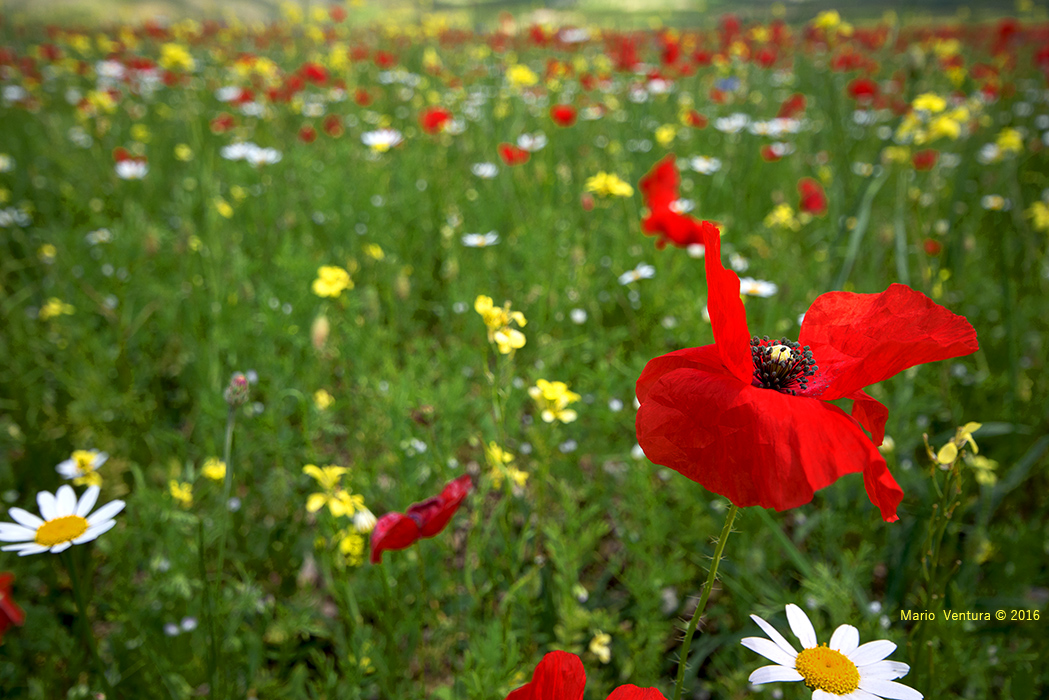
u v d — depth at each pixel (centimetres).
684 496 41
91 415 50
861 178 85
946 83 104
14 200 95
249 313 59
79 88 172
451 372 54
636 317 61
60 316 61
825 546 41
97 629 40
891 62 162
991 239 73
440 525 27
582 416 50
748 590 37
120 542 36
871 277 59
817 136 112
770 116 128
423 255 77
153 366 61
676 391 19
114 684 33
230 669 34
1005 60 147
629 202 77
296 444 46
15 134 127
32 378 55
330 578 35
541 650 37
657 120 129
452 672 38
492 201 84
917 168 80
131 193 94
